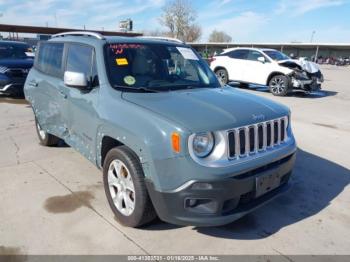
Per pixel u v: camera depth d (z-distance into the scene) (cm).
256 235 320
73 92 394
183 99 320
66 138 441
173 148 263
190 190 264
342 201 394
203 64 443
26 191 394
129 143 294
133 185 299
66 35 466
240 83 1434
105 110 329
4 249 289
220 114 288
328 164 513
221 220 273
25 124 705
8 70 958
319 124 776
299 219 352
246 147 287
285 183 343
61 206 361
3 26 4041
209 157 270
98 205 365
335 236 323
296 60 1244
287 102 1085
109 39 389
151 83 363
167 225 329
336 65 5106
